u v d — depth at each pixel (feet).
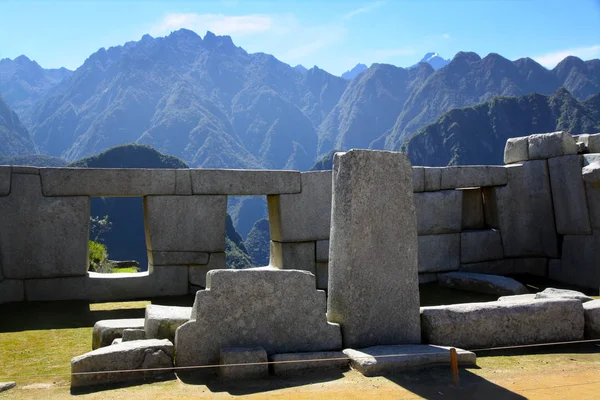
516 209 33.58
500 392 13.33
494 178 33.55
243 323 15.51
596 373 15.01
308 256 30.71
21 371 15.90
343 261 16.49
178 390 13.61
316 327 16.11
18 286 25.84
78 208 26.76
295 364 14.92
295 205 30.40
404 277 16.89
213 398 12.94
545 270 32.60
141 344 15.02
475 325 17.26
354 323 16.21
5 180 25.63
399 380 14.15
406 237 17.02
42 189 26.23
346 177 16.58
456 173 33.06
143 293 27.78
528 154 33.14
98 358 14.33
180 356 14.99
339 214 16.75
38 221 26.17
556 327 17.98
